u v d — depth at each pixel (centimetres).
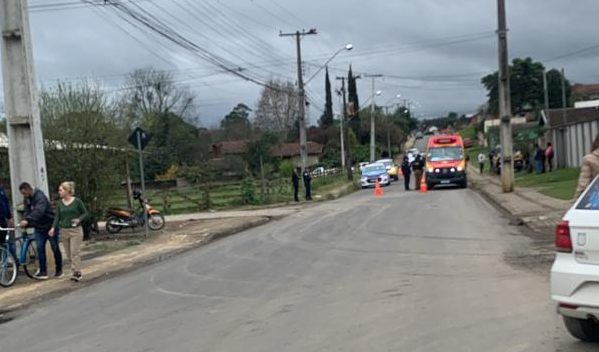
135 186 4756
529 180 3725
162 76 7712
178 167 6788
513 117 10575
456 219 2131
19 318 1058
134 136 2214
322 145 9738
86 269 1563
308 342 751
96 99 2386
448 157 4259
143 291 1194
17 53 1562
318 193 4450
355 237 1783
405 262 1302
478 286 1012
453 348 693
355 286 1076
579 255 644
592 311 627
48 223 1443
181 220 2964
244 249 1706
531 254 1315
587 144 3703
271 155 7588
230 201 3925
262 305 973
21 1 1560
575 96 11338
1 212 1473
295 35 4353
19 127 1573
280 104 9481
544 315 805
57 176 2277
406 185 4447
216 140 9525
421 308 885
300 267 1323
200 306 1003
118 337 848
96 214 2403
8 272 1384
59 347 826
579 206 667
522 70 10869
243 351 733
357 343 735
